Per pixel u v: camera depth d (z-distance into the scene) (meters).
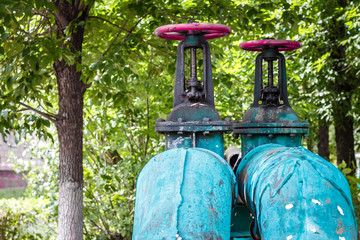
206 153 2.57
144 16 5.83
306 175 2.25
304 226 2.18
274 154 2.62
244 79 8.67
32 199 7.96
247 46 4.01
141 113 7.73
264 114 3.79
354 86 10.80
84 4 5.43
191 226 2.28
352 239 2.18
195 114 3.21
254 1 6.47
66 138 5.30
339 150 11.22
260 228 2.37
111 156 8.54
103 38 6.67
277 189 2.29
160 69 7.02
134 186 7.62
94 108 7.78
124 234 7.30
